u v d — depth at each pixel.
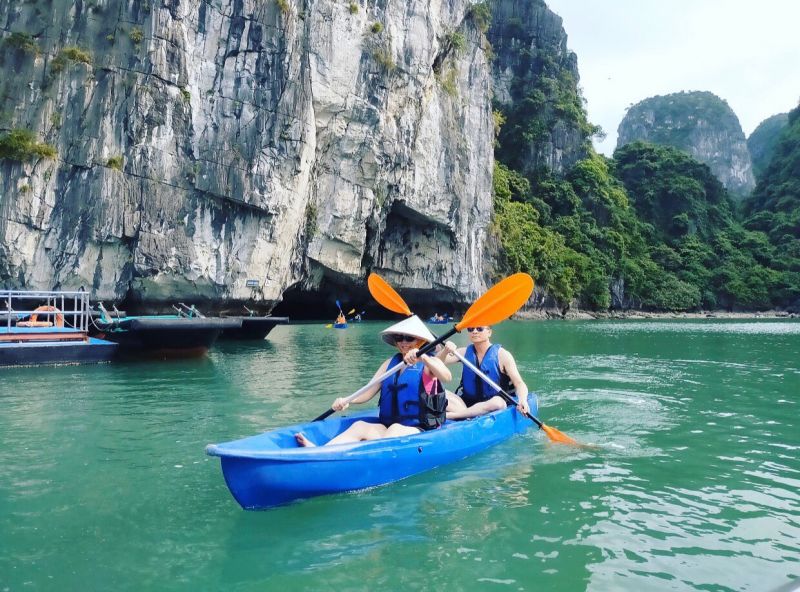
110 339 11.53
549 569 3.05
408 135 25.14
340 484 4.00
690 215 59.91
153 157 16.92
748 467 4.80
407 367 4.82
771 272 55.72
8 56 15.42
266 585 2.89
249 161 18.39
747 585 2.90
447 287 31.14
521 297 5.54
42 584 2.88
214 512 3.77
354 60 21.98
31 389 8.19
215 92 17.88
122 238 16.69
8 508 3.82
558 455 5.09
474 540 3.39
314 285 25.02
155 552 3.22
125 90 16.47
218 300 18.67
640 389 8.66
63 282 16.03
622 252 48.38
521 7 55.75
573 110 52.62
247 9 18.30
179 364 11.09
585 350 15.12
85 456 4.98
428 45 25.12
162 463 4.79
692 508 3.90
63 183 15.80
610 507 3.90
